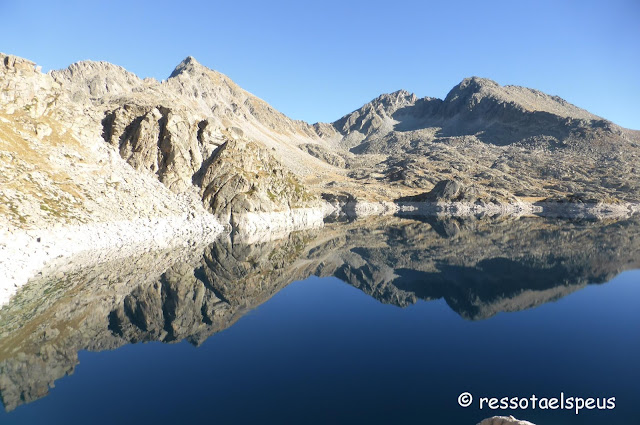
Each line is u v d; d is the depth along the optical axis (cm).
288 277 5319
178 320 3294
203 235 8700
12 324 2995
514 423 1368
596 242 8344
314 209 13275
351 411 1845
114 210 7388
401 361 2517
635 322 3366
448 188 18538
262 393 2045
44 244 5272
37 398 1961
